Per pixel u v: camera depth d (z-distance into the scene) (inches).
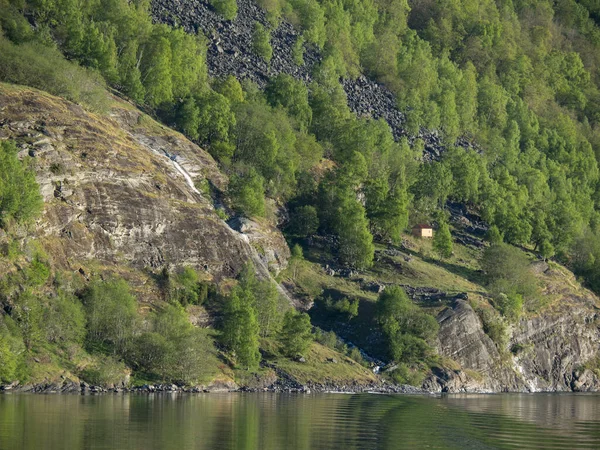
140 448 5949.8
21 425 6619.1
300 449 6171.3
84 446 5940.0
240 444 6259.8
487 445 6825.8
